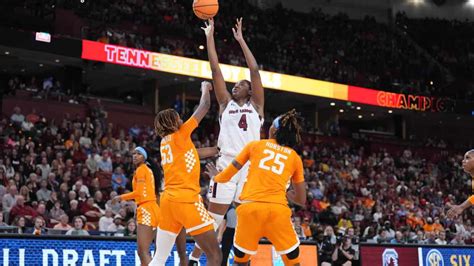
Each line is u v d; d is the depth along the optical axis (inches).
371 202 949.8
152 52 1038.4
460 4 1669.5
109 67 1093.1
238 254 247.0
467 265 456.8
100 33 1039.6
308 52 1352.1
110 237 337.1
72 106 1005.2
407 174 1180.5
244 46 296.8
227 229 302.7
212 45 297.1
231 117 285.3
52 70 1141.7
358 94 1230.3
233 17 1343.5
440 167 1277.1
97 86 1259.2
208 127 1106.7
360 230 831.7
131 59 1018.7
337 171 1068.5
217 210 280.7
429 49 1585.9
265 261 368.5
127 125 1061.1
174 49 1117.1
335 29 1473.9
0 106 947.3
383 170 1167.6
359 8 1640.0
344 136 1298.0
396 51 1492.4
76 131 880.9
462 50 1600.6
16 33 946.1
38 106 976.9
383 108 1320.1
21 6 1033.5
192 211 253.9
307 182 910.4
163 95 1250.6
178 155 258.5
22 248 310.3
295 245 244.7
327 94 1192.2
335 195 935.0
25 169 724.7
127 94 1290.6
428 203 1015.0
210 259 256.8
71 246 323.6
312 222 779.4
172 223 258.1
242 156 253.3
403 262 434.0
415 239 755.4
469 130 1514.5
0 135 835.4
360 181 1072.8
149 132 1023.0
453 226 904.3
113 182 766.5
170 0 1306.6
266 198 243.6
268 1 1549.0
